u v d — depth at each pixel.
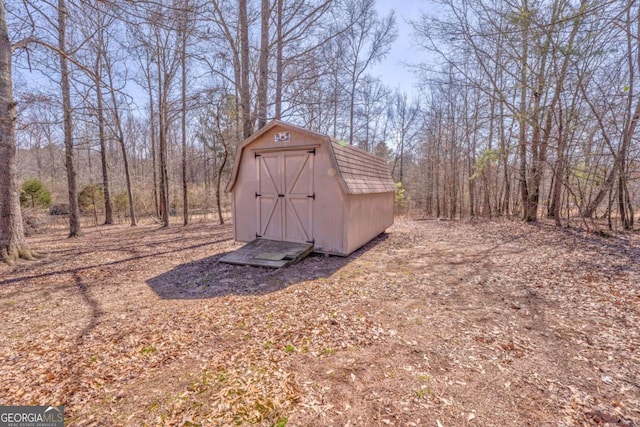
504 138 12.62
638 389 2.11
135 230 12.05
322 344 2.80
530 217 10.55
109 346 2.80
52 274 5.25
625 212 8.13
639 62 7.17
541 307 3.56
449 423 1.83
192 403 2.03
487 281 4.61
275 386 2.20
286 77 9.95
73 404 2.03
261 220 7.02
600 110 7.66
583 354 2.55
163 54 11.66
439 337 2.90
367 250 7.09
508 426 1.80
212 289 4.48
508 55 8.93
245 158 7.09
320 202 6.30
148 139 28.03
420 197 23.97
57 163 27.12
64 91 9.90
